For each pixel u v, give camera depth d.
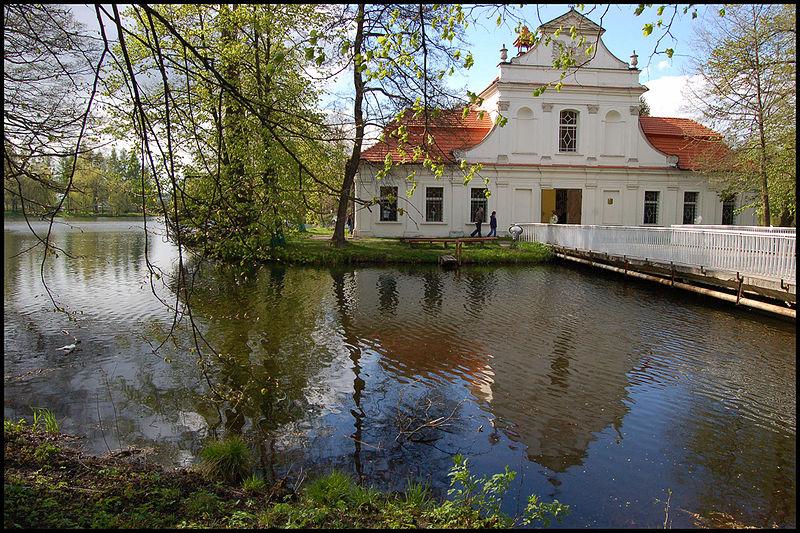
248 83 8.70
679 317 12.17
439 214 28.34
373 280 17.45
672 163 29.33
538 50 28.05
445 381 7.93
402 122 5.63
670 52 4.79
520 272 19.66
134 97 3.61
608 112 28.97
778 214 23.12
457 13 4.61
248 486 4.71
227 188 5.56
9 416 6.44
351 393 7.42
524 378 8.06
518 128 28.53
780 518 4.55
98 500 3.82
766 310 12.02
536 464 5.49
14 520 3.29
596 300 14.20
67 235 33.94
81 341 9.69
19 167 5.58
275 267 20.02
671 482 5.14
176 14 10.53
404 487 5.02
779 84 18.22
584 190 28.98
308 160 14.52
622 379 8.00
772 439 6.04
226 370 8.23
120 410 6.70
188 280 16.08
